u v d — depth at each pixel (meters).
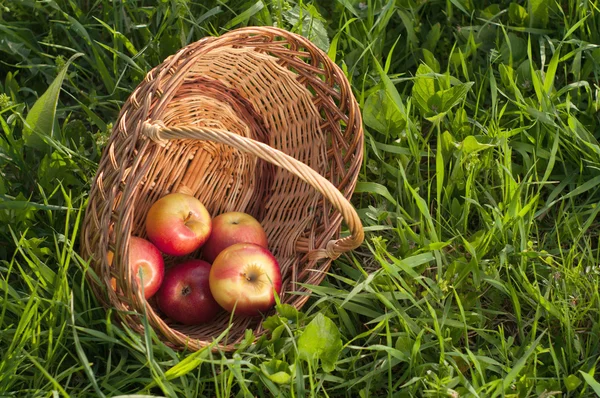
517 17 2.56
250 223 2.04
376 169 2.26
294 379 1.75
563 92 2.33
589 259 2.05
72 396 1.74
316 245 1.97
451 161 2.27
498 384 1.74
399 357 1.80
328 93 2.06
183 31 2.40
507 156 2.15
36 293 1.75
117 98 2.39
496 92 2.32
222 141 1.65
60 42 2.51
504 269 2.08
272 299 1.90
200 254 2.11
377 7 2.56
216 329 1.95
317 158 2.08
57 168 2.08
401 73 2.46
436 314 1.95
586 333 1.96
